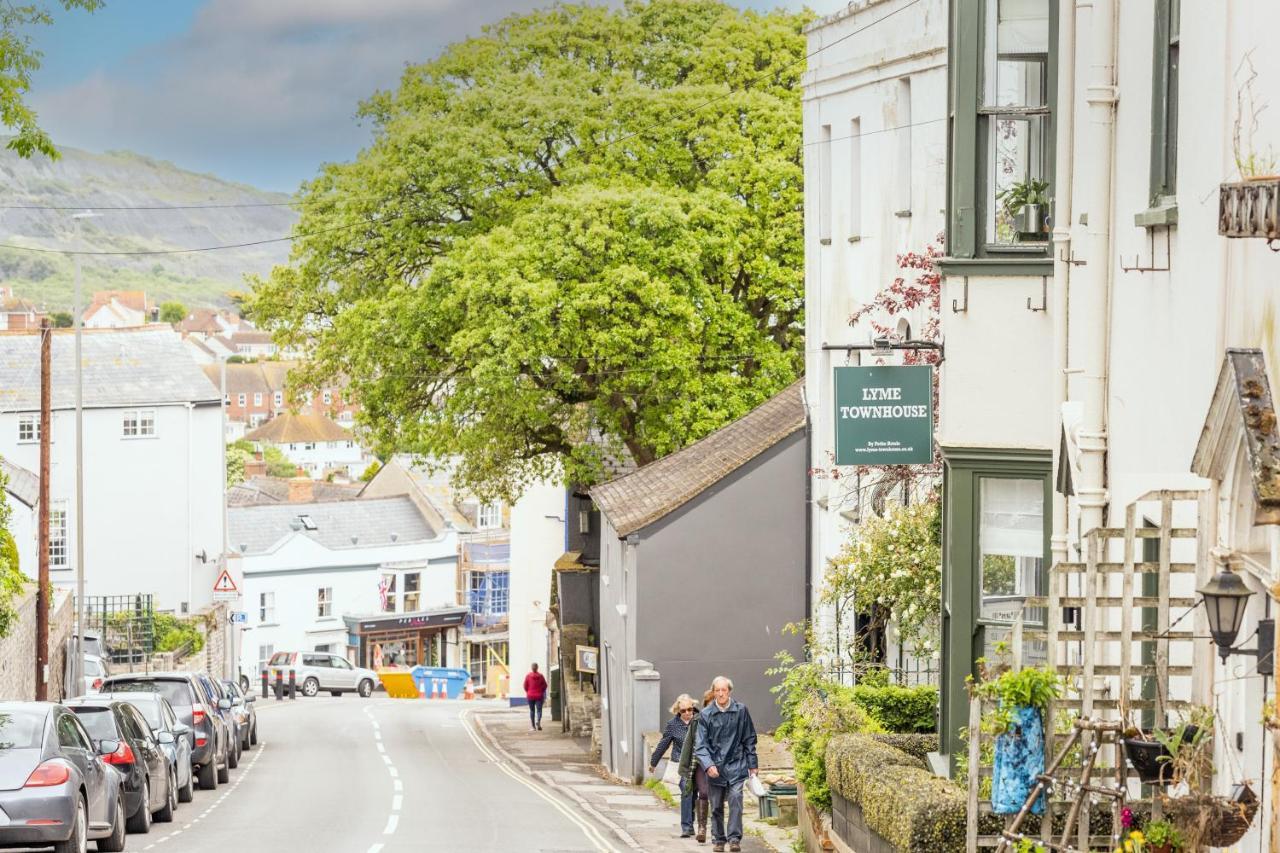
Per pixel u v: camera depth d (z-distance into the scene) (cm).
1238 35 1082
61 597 5016
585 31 4578
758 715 3222
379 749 4381
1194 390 1175
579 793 2984
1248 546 1066
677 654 3228
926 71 2589
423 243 4350
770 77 4497
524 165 4362
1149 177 1315
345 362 4456
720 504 3231
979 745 1260
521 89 4375
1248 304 1048
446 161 4241
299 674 8312
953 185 1709
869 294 2841
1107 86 1420
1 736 1766
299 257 4566
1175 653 1237
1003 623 1678
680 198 4075
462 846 2081
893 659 2636
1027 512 1675
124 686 3052
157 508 7156
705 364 4109
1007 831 1194
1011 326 1672
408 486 10769
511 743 4553
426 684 8612
